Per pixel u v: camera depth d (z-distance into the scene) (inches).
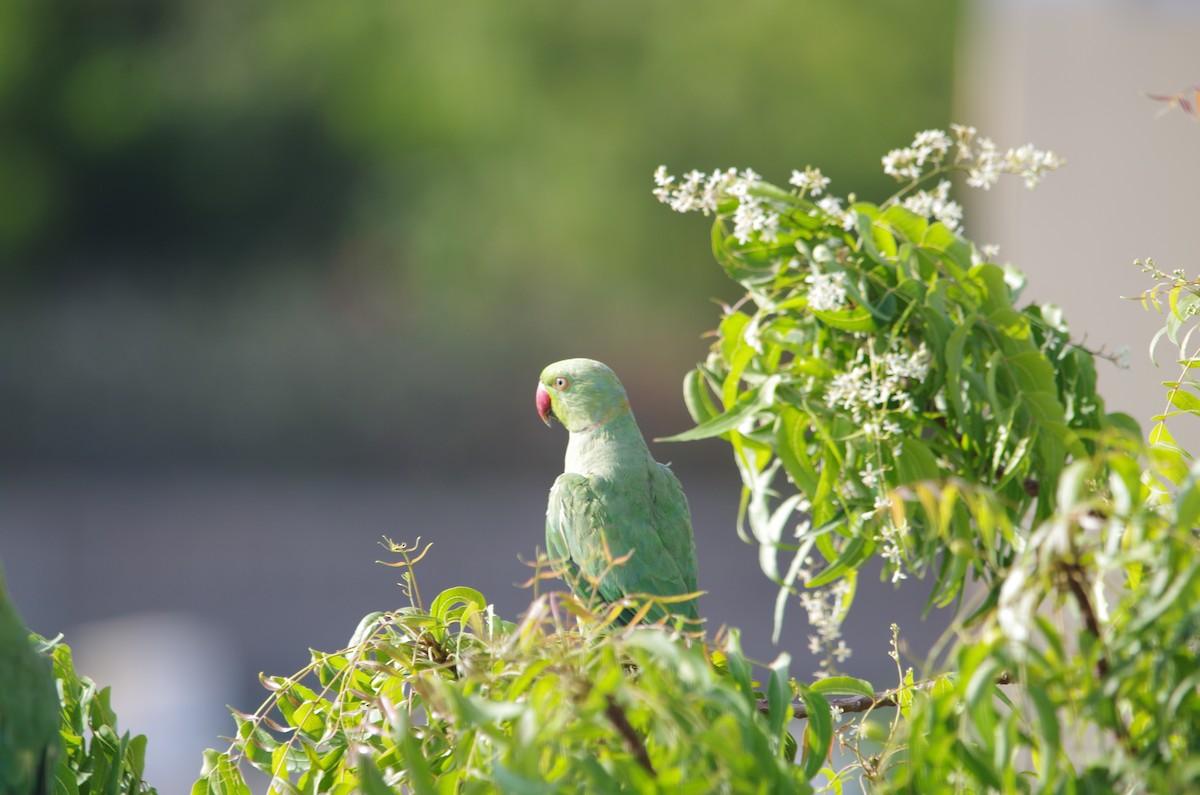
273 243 1171.9
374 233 1147.9
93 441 998.4
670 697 89.2
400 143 1143.0
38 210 1135.6
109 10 1133.1
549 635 102.9
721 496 962.1
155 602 698.2
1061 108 250.8
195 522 864.9
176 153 1147.3
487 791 92.2
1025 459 132.0
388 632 121.6
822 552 142.0
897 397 132.0
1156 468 85.4
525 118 1112.8
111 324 1036.5
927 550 128.7
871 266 137.0
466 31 1112.2
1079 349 137.9
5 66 1101.1
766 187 135.6
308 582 741.3
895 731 114.3
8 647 106.3
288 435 1008.2
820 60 1068.5
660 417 1074.7
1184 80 241.6
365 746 114.6
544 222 1111.0
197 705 491.2
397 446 1018.7
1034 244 252.4
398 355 1031.0
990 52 300.7
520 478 1016.9
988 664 86.1
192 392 1002.7
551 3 1091.9
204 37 1151.0
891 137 1074.1
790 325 137.9
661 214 1094.4
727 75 1081.4
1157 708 86.0
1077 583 88.0
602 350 1077.8
